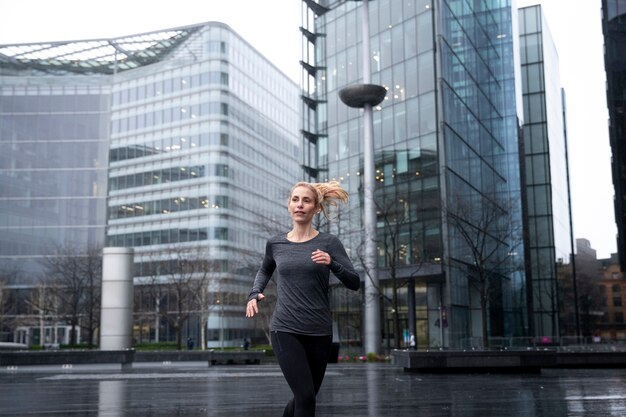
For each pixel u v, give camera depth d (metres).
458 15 45.16
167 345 54.06
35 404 9.42
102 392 11.69
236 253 79.06
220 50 82.06
